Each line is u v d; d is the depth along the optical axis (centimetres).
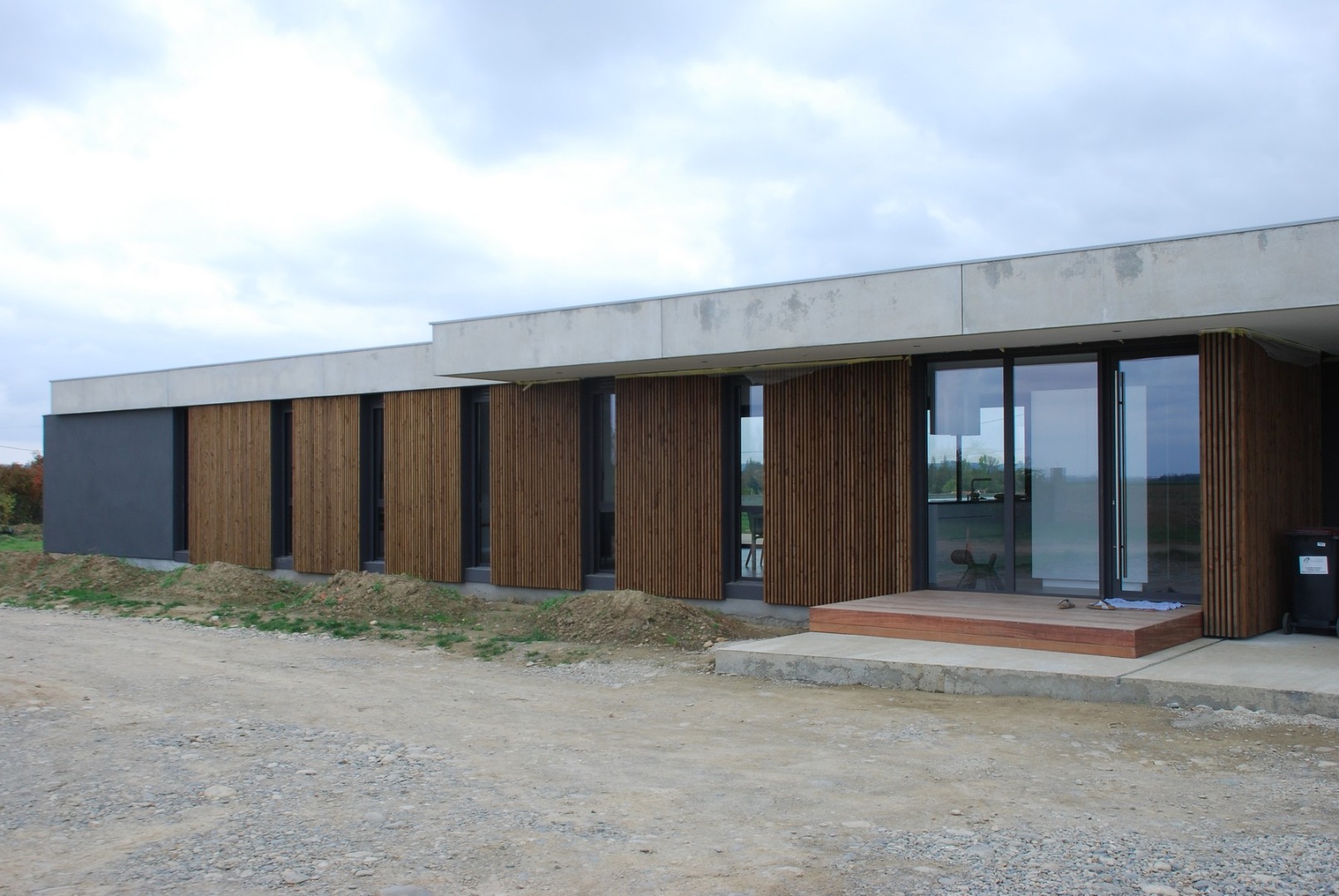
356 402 1692
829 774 611
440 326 1354
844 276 1055
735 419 1320
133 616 1398
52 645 1130
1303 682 747
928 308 1003
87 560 1736
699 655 1047
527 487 1488
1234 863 445
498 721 774
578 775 613
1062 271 930
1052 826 504
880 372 1182
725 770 623
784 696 851
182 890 421
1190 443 1015
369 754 659
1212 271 858
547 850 469
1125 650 857
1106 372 1056
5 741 685
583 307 1241
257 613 1389
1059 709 764
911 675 857
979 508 1139
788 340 1091
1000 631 927
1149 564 1038
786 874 437
